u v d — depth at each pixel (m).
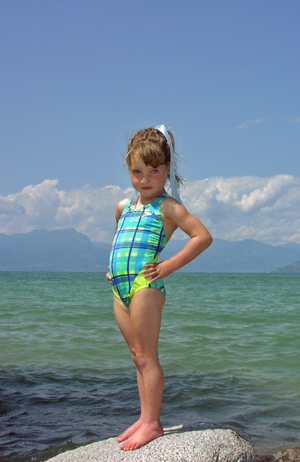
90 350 6.16
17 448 2.91
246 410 3.76
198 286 32.19
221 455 2.19
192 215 2.38
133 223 2.45
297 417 3.60
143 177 2.39
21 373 4.90
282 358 5.75
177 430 2.46
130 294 2.36
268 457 2.67
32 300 14.77
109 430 3.27
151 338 2.32
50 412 3.67
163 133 2.46
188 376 4.88
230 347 6.46
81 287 26.78
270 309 12.47
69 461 2.15
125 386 4.45
